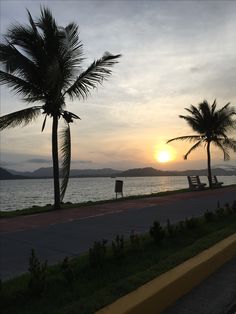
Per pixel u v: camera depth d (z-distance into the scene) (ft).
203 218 35.70
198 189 86.43
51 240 27.99
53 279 17.52
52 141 54.29
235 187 99.40
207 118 96.84
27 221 38.70
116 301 14.69
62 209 50.29
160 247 23.72
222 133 98.37
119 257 20.38
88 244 26.53
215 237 25.81
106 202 57.67
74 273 18.21
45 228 33.47
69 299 15.34
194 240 25.54
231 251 23.62
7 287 16.63
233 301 16.67
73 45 52.11
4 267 20.90
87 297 15.31
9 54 48.65
